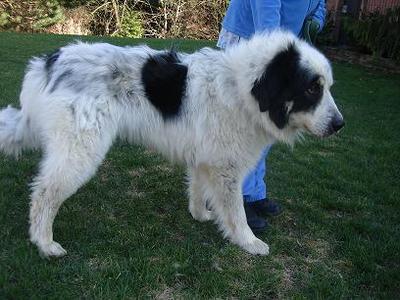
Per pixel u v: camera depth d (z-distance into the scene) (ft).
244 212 12.20
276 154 19.15
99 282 10.16
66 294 9.70
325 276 11.39
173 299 10.07
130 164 16.25
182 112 11.35
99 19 59.57
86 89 10.59
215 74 11.45
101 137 10.75
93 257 11.14
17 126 11.35
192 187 13.01
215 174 11.82
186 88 11.29
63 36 46.78
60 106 10.48
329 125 11.03
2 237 11.43
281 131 11.38
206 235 12.72
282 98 10.82
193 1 60.70
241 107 11.28
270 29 11.89
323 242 12.96
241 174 11.91
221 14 61.52
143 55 11.32
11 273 10.16
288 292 10.77
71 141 10.48
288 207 14.71
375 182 17.24
